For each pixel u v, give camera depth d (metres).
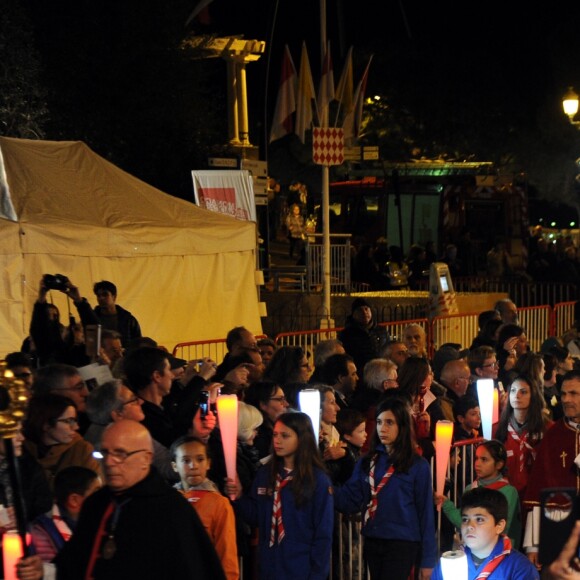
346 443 8.49
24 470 5.82
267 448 7.95
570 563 3.58
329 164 20.06
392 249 33.12
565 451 8.12
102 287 12.35
